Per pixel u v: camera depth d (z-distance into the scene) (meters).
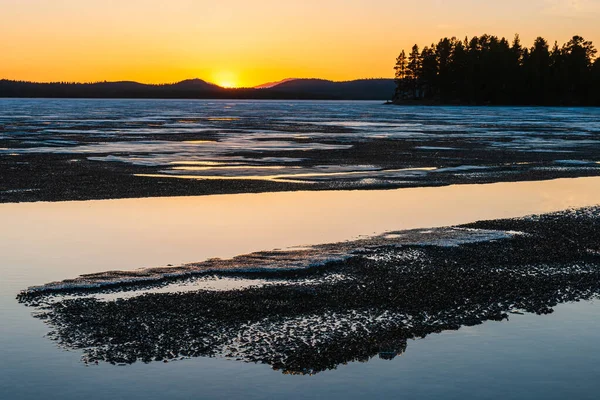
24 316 9.51
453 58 169.62
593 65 159.50
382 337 8.91
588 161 32.28
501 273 12.06
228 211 17.89
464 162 31.42
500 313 9.94
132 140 44.03
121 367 7.91
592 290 11.16
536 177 26.11
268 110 136.50
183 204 18.97
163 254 13.14
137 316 9.55
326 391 7.41
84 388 7.41
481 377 7.81
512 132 56.19
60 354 8.25
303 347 8.55
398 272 11.98
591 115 101.62
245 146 39.72
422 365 8.10
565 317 9.82
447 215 17.53
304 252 13.21
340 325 9.33
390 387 7.53
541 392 7.48
